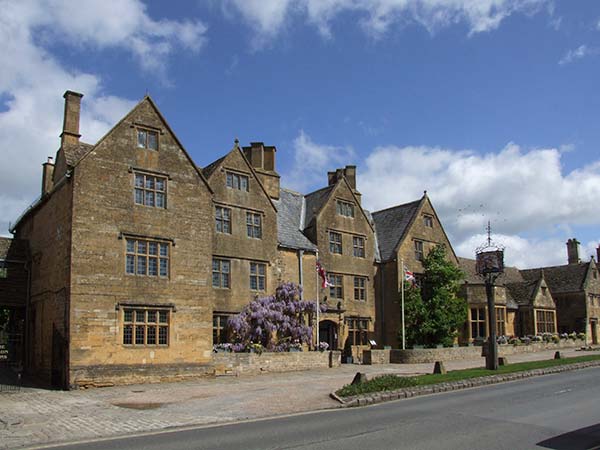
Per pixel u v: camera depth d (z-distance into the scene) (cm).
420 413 1437
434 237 4219
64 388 2139
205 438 1159
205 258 2622
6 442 1158
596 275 5797
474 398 1714
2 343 3222
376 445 1066
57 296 2323
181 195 2591
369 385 1806
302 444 1078
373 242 3906
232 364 2605
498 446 1066
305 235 3594
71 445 1122
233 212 3053
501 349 3791
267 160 3612
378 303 3841
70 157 2423
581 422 1310
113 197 2369
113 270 2319
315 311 3228
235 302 2975
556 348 4491
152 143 2544
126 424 1357
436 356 3353
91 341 2211
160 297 2439
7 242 2827
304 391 1936
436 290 3806
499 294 4472
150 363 2356
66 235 2283
